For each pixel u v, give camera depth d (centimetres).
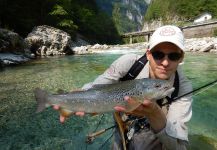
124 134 82
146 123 82
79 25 1387
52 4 1115
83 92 67
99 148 125
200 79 282
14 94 219
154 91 61
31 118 164
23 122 158
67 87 247
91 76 304
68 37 696
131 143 82
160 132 65
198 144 128
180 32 68
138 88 62
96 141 132
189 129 147
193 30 1546
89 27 1472
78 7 1377
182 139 67
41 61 492
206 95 211
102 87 66
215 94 213
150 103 60
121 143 85
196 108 181
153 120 64
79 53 717
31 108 182
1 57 446
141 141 81
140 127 83
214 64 396
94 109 67
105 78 80
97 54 662
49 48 669
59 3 1126
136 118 82
